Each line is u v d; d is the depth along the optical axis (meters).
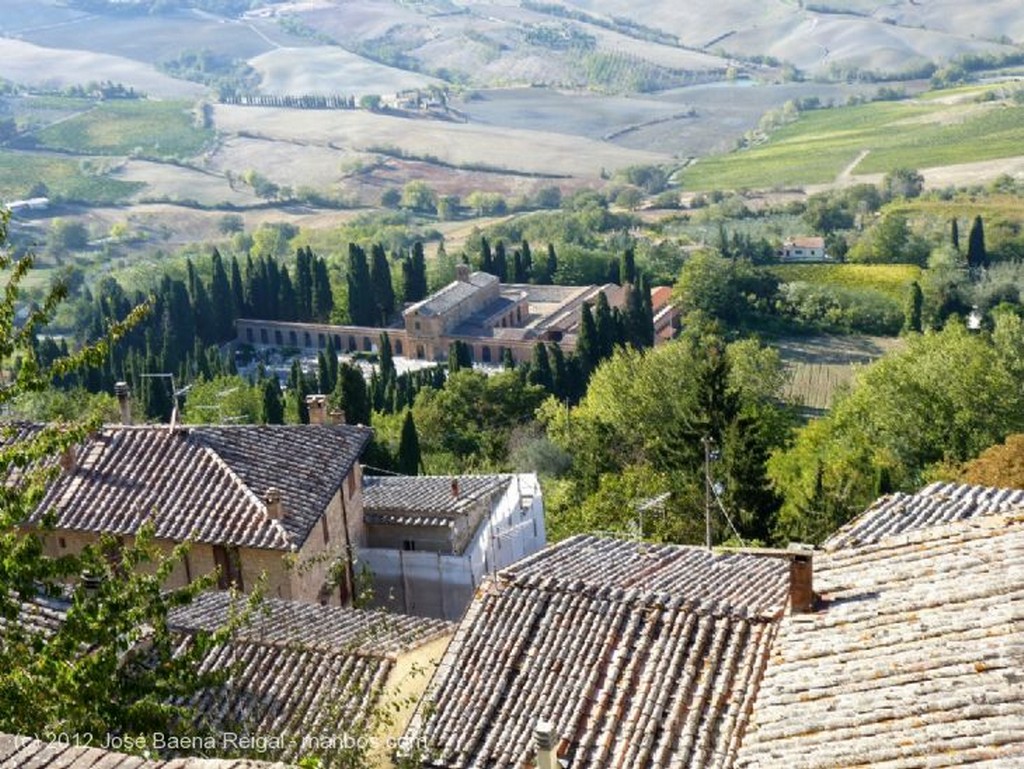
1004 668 21.53
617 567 36.72
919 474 83.12
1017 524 26.81
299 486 48.34
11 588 22.36
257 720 30.77
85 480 47.56
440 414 106.06
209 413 99.25
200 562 45.66
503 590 31.47
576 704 28.17
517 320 185.75
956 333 101.19
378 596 52.81
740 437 66.56
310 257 188.12
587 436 92.56
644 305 156.38
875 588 26.28
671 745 26.81
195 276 180.38
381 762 28.22
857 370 129.88
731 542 60.59
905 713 21.23
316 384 127.50
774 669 24.58
